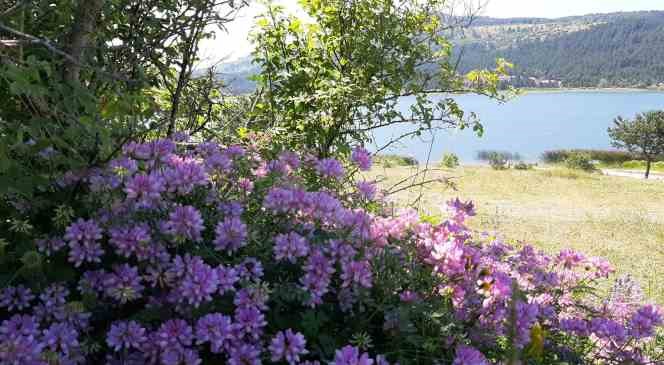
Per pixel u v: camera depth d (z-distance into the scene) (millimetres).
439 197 14141
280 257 2244
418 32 5328
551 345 2795
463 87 5242
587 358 2855
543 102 198125
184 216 2172
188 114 4164
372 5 5105
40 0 2760
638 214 15164
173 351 1967
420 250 2730
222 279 2086
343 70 5176
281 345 1985
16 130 2121
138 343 2039
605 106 180000
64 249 2283
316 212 2490
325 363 2162
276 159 3350
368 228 2578
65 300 2264
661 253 9367
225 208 2516
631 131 40469
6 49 2209
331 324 2371
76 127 2264
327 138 4734
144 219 2291
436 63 5266
